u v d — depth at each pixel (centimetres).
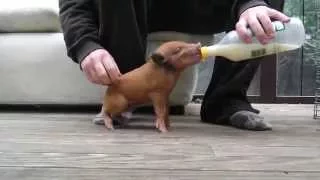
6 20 183
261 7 128
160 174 89
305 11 226
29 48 182
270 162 99
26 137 125
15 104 186
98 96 182
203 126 145
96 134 130
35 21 183
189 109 193
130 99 136
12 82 183
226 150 110
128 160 99
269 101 224
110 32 136
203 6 154
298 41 128
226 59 145
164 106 135
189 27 160
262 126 137
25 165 95
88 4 139
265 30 122
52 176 88
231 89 146
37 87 183
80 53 135
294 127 145
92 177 87
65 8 140
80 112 181
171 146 113
